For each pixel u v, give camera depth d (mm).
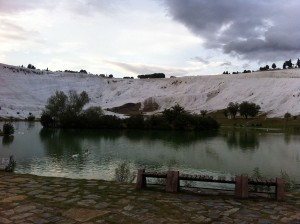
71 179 11969
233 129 96750
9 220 7441
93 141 56125
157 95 195250
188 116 88312
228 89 179875
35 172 28688
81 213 8055
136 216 7930
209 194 10289
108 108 168250
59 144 50281
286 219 7930
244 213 8359
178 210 8500
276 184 10008
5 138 57344
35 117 135875
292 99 141750
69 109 87938
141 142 55812
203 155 41000
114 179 23406
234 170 31047
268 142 58188
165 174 10734
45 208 8375
